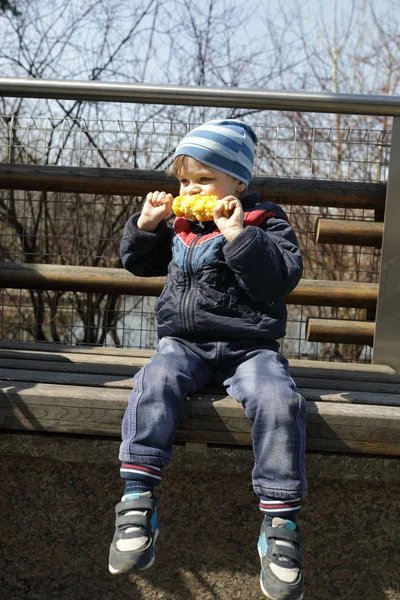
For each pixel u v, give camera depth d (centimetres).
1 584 194
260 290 179
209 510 190
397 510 188
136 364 241
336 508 188
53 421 178
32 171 332
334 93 244
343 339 324
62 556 193
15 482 193
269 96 241
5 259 478
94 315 575
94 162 494
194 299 189
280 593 145
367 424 174
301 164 561
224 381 186
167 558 191
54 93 243
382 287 265
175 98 243
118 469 191
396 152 259
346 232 323
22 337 613
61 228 510
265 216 195
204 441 175
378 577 188
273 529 153
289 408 161
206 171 198
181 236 199
